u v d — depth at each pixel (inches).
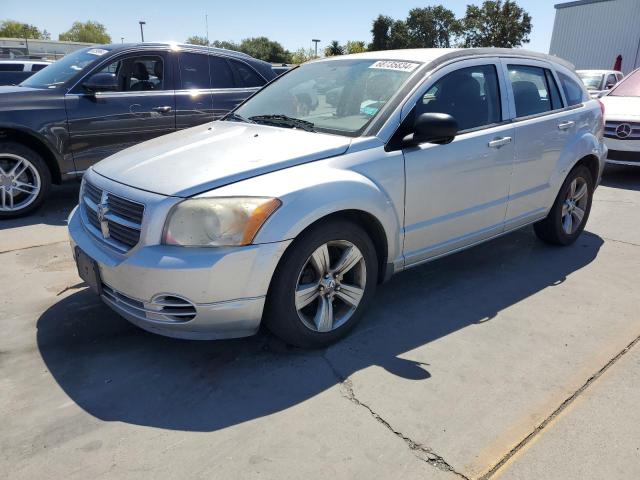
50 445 89.0
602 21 887.1
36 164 216.4
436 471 84.1
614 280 160.2
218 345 120.9
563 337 126.0
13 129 208.4
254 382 107.3
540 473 84.0
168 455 87.0
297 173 109.9
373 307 141.0
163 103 241.9
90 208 121.6
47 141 215.5
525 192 162.7
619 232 208.7
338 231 113.9
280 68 384.8
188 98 248.8
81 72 224.7
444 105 138.0
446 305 142.6
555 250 187.0
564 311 139.4
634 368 112.8
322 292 116.3
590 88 582.2
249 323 106.6
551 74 176.7
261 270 102.6
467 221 146.2
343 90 142.1
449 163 134.9
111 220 111.2
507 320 134.3
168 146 129.3
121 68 233.8
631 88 331.3
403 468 84.7
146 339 123.5
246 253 100.7
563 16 941.2
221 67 262.1
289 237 104.0
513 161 153.9
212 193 102.3
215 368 112.2
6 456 86.5
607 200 259.3
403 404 100.6
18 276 158.6
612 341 124.2
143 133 238.8
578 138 178.4
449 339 124.6
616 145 293.9
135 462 85.4
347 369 112.1
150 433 92.4
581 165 184.4
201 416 97.0
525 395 103.7
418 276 162.4
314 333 116.2
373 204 117.8
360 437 91.5
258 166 109.1
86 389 104.6
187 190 102.7
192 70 252.4
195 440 90.7
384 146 123.6
